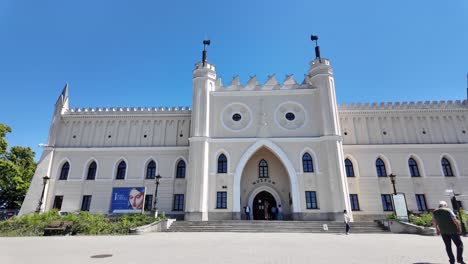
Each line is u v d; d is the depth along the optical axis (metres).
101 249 10.59
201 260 8.39
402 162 27.30
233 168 26.08
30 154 36.44
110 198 27.59
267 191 27.50
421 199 26.27
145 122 30.72
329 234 17.73
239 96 28.89
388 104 29.55
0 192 35.44
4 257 8.90
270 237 15.43
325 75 27.94
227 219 24.36
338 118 27.17
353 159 27.66
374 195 26.39
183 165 28.84
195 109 27.44
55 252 9.88
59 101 31.52
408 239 14.30
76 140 30.02
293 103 28.34
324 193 24.70
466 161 27.09
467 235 15.84
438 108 29.06
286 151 26.42
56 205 27.62
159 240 13.70
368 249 10.73
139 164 28.91
